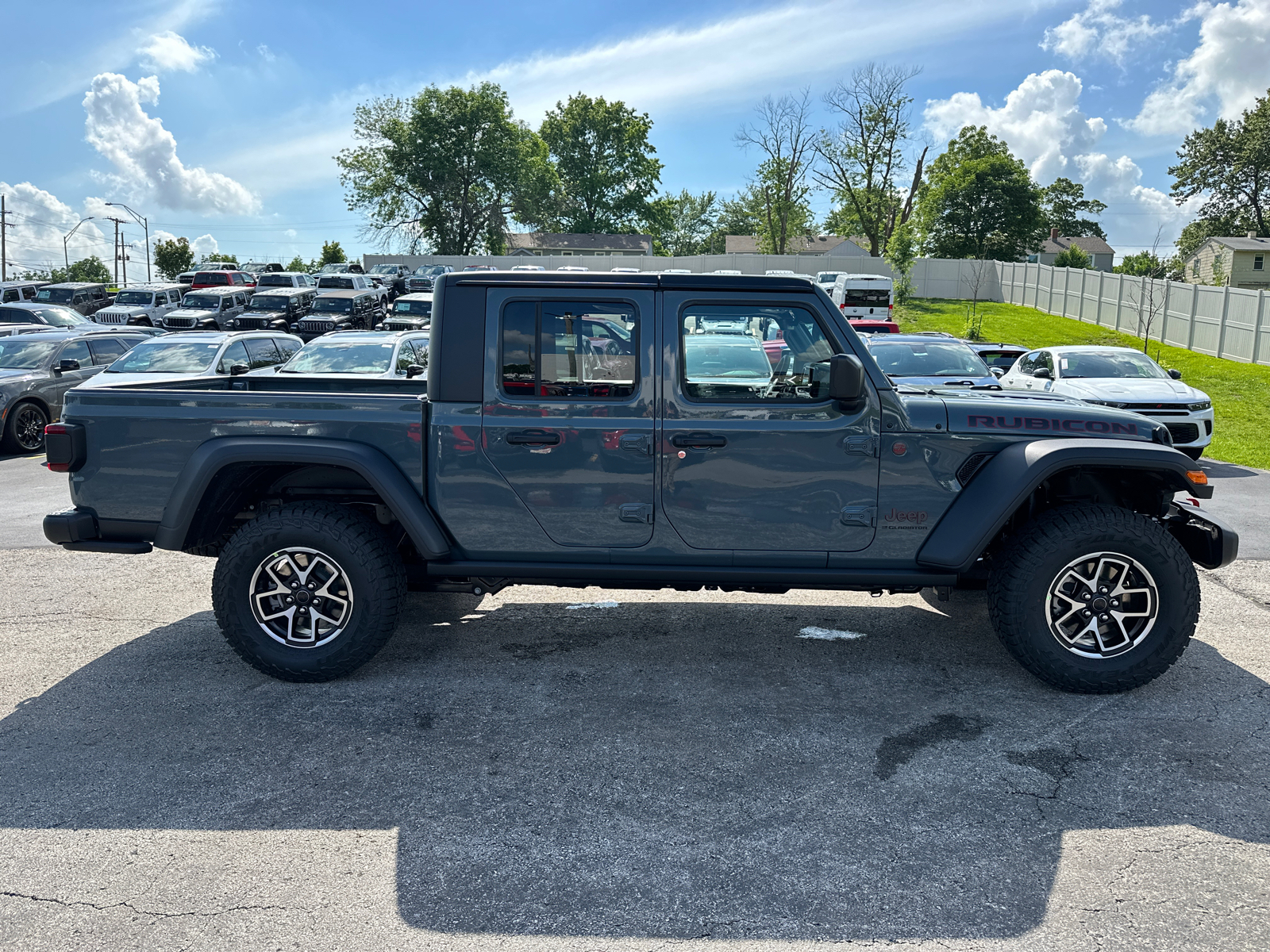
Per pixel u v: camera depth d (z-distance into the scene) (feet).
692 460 13.85
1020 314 133.08
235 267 173.78
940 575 13.92
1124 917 8.71
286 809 10.75
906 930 8.54
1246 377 74.13
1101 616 13.96
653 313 13.79
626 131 270.26
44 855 9.78
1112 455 13.46
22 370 42.65
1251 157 223.92
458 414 13.99
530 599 19.36
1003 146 258.37
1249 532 26.30
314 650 14.26
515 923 8.65
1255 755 12.09
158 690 14.34
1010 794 11.07
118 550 14.53
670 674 15.02
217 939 8.41
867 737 12.66
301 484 15.29
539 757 12.08
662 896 9.07
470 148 207.92
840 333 13.73
